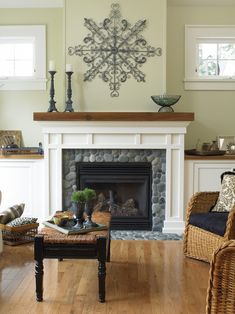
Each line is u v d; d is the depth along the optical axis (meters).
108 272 3.67
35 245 3.06
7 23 5.43
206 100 5.43
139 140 4.93
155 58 5.09
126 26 5.08
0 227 4.48
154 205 5.05
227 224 3.56
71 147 4.95
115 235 4.89
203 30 5.39
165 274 3.62
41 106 5.48
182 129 4.90
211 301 2.18
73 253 3.07
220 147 5.41
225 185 4.13
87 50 5.09
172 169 4.97
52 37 5.43
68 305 2.99
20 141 5.48
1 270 3.67
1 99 5.47
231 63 5.49
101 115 4.84
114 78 5.11
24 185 5.09
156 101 4.96
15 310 2.90
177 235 4.89
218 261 2.14
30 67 5.50
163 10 5.06
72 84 5.11
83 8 5.07
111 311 2.90
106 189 5.26
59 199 5.00
